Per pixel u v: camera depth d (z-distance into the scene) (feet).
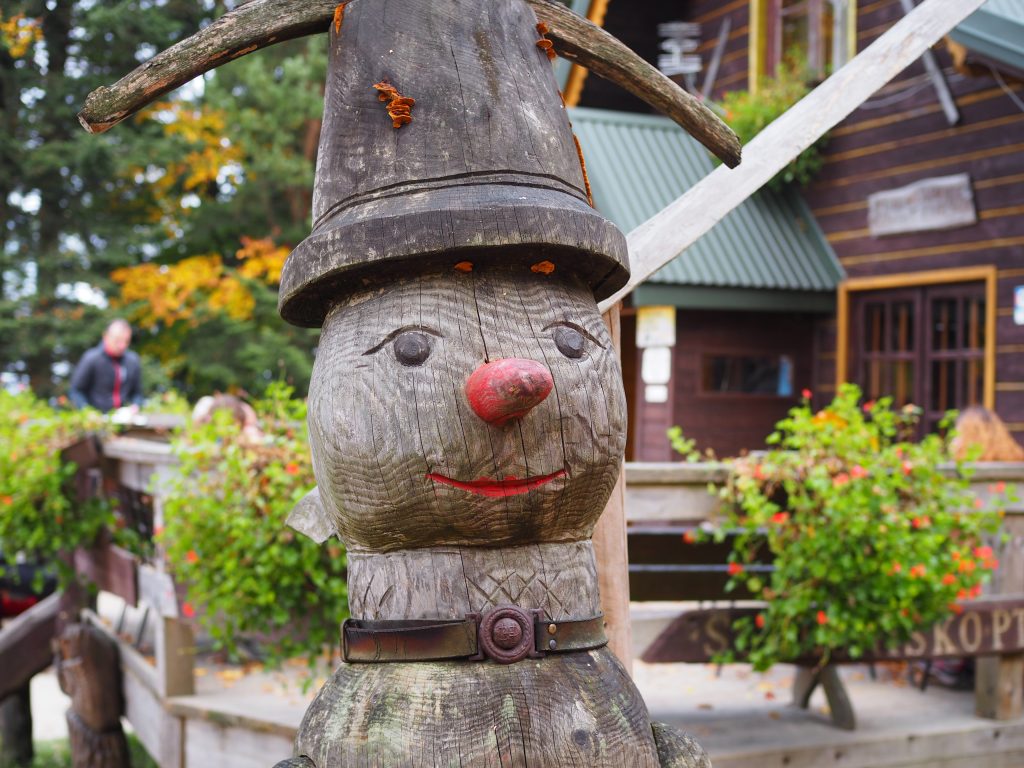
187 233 48.01
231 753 13.83
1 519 16.38
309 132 49.44
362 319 6.09
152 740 15.52
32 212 46.96
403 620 6.13
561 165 6.24
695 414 27.96
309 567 11.59
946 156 25.58
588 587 6.41
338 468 6.08
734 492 12.50
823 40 28.86
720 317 28.35
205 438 12.43
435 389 5.83
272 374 44.01
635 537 13.00
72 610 18.70
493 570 6.10
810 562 12.09
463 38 6.17
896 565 11.87
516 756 5.79
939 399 26.02
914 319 26.53
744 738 13.79
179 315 45.03
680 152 28.37
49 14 47.60
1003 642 13.61
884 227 26.94
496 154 6.01
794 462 12.27
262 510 11.83
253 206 47.75
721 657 12.73
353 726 6.02
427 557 6.12
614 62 6.94
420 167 5.95
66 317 44.93
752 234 28.35
